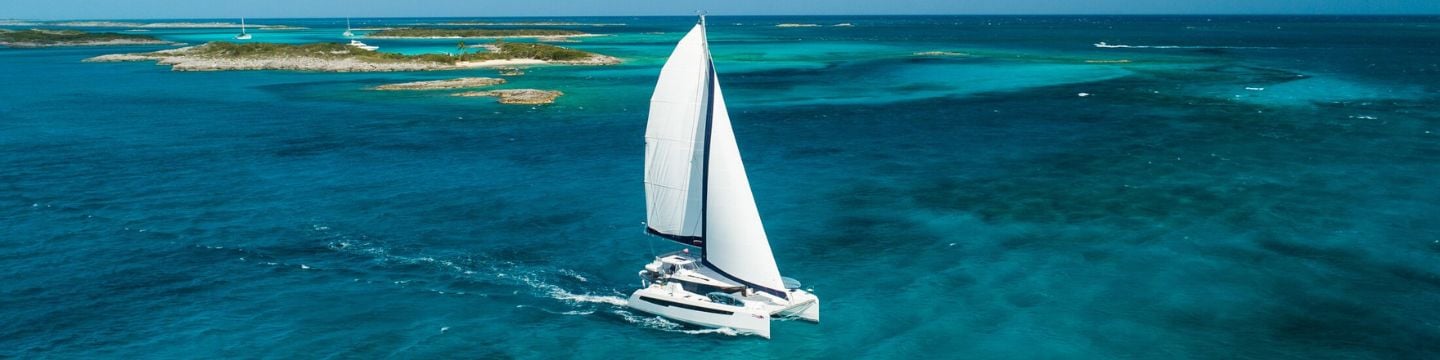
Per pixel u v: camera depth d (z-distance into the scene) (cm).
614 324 3872
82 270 4553
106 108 11112
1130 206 5716
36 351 3578
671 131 3653
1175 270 4459
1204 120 9325
